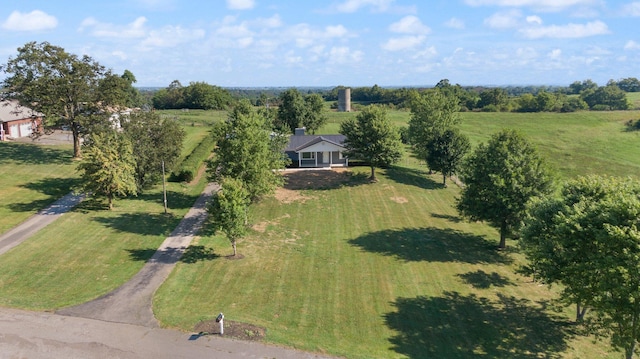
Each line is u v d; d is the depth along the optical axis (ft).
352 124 161.58
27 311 61.36
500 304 76.07
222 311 65.51
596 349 63.77
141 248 89.66
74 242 88.79
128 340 55.36
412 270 88.63
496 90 487.61
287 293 74.59
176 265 82.43
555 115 341.82
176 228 103.14
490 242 108.06
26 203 108.06
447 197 147.23
